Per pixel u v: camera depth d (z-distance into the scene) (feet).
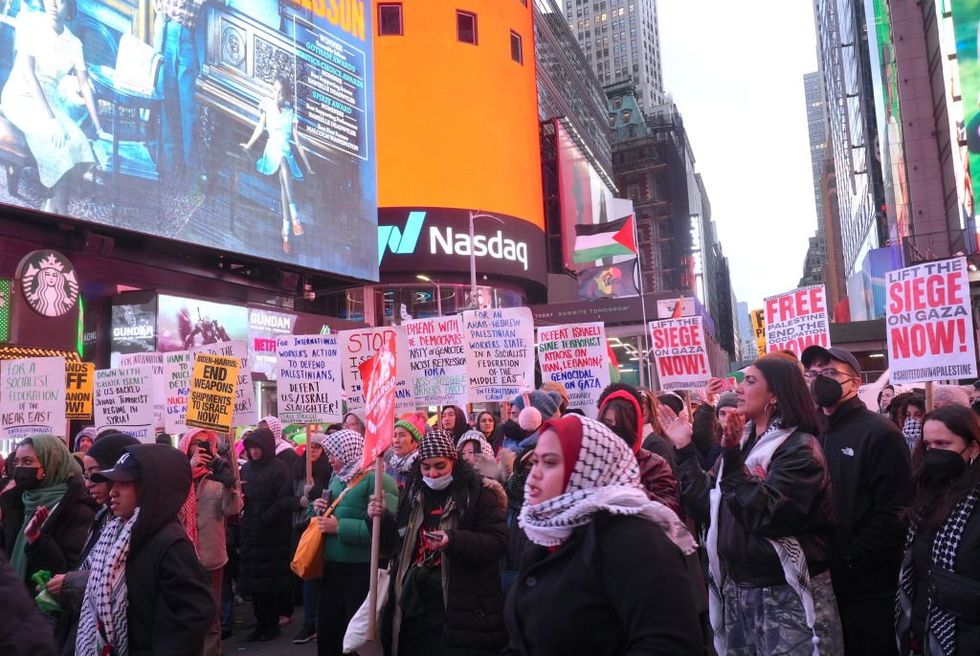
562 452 8.63
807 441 12.64
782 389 13.12
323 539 20.16
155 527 12.03
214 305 84.58
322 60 100.63
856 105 273.75
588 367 29.58
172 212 75.56
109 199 69.36
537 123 169.58
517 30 163.73
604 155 302.86
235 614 33.68
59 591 13.48
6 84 61.82
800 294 27.43
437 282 143.13
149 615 11.80
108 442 13.99
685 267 403.95
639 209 396.37
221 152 82.33
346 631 18.61
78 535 17.48
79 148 67.10
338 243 100.68
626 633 8.18
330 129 100.89
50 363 27.35
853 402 15.38
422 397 30.04
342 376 29.76
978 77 136.67
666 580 8.05
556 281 191.01
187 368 30.42
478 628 16.15
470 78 149.79
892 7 175.01
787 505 11.97
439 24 148.15
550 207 202.80
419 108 144.36
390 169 141.59
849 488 14.65
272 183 89.56
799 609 12.29
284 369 29.22
